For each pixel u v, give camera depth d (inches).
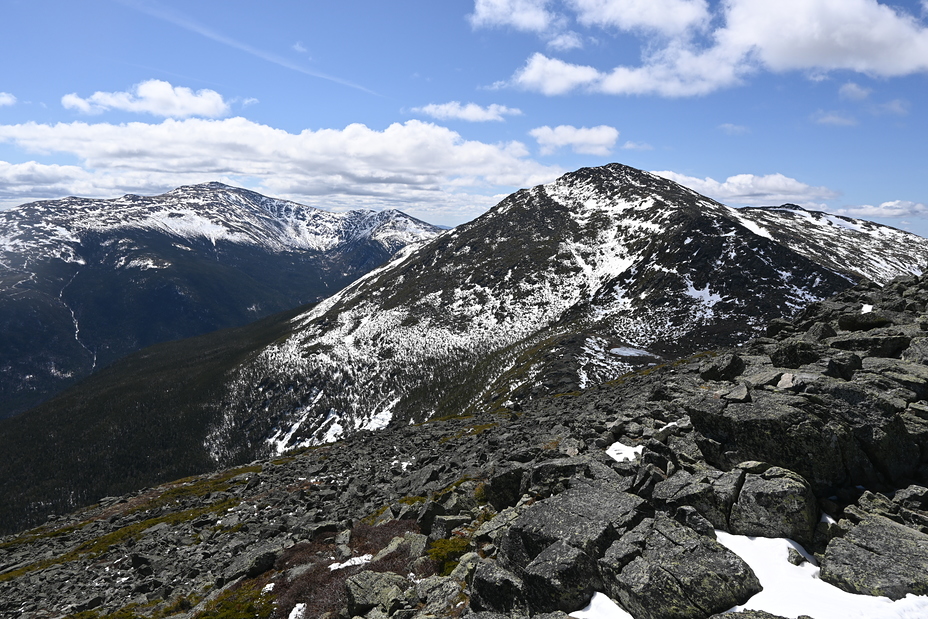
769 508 561.0
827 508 581.0
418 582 722.8
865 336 939.3
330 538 1107.3
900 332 926.4
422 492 1304.1
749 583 483.5
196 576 1195.3
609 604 529.7
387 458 2166.6
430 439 2373.3
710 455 708.7
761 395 729.6
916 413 654.5
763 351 1204.5
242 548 1284.4
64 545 2052.2
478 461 1396.4
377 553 942.4
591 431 1026.1
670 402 1059.9
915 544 483.8
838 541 514.6
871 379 739.4
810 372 763.4
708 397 764.0
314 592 848.3
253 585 975.6
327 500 1640.0
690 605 474.6
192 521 1823.3
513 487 902.4
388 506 1291.8
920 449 621.9
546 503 698.8
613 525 608.1
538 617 533.3
